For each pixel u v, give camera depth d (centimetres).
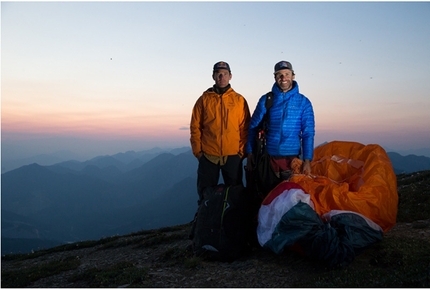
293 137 720
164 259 833
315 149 895
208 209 724
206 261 720
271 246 620
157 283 640
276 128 720
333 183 705
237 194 727
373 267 577
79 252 1351
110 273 728
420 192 1036
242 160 791
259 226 646
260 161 724
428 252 592
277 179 728
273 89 734
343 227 607
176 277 663
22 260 1373
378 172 685
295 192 630
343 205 640
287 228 614
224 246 697
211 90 795
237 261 705
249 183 766
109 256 1081
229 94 773
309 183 695
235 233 702
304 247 618
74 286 710
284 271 621
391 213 651
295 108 713
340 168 782
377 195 643
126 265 799
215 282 615
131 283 655
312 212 617
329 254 579
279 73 708
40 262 1240
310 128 719
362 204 634
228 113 761
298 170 712
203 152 794
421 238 679
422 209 873
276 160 728
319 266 616
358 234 602
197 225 734
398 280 488
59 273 872
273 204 634
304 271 610
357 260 611
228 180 786
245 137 786
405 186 1244
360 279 517
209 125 774
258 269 645
